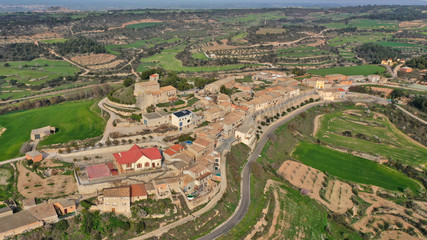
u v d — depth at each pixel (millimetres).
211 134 166250
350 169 176125
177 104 196250
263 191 147500
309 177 165250
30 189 123938
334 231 131750
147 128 172250
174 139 165250
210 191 132250
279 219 132750
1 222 104188
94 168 135375
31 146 152125
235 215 129625
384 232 132500
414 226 135750
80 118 185125
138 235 112875
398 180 169000
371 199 152750
